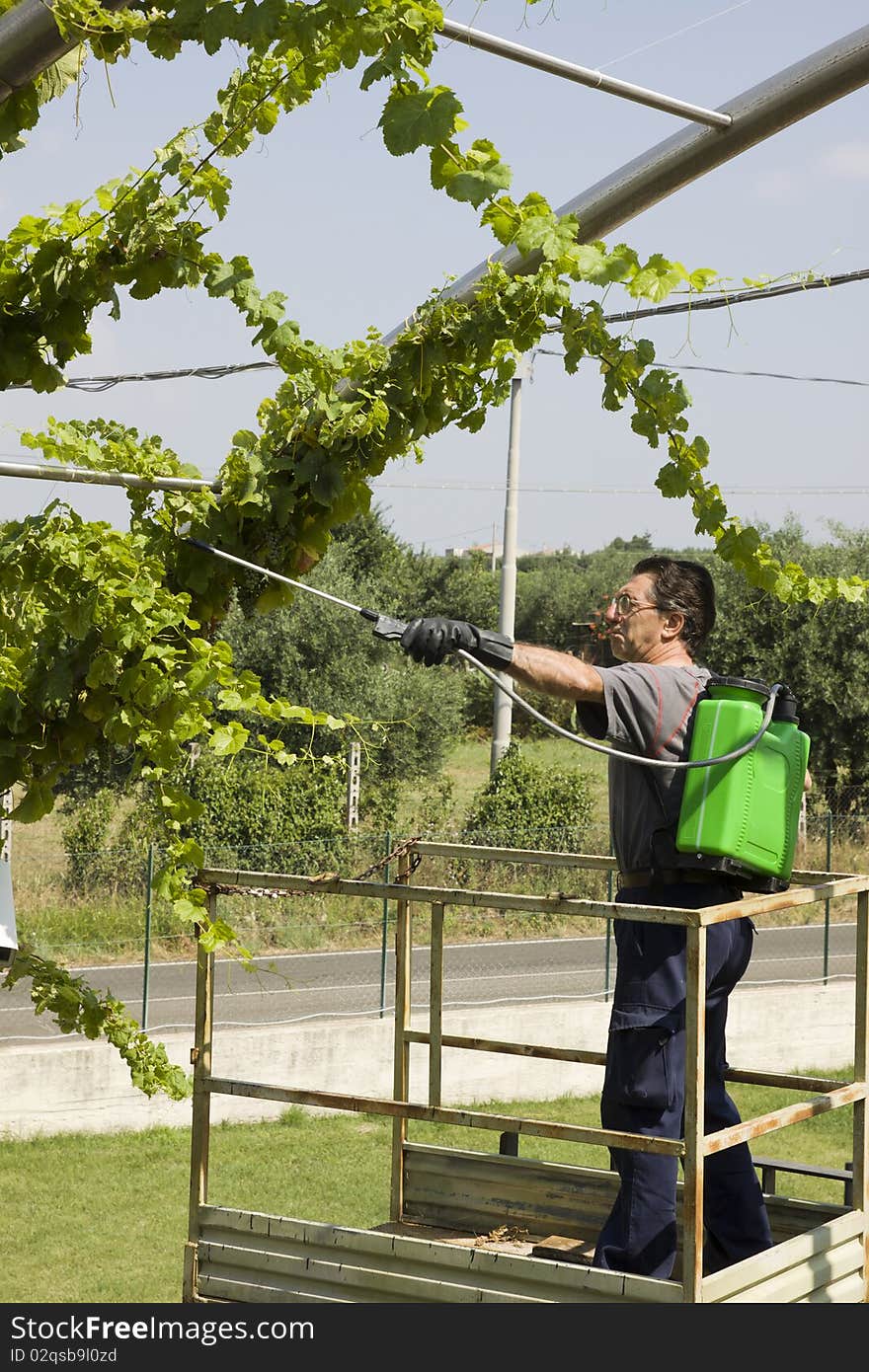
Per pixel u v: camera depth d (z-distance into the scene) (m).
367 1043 13.73
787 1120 3.69
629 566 51.91
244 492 3.66
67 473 3.37
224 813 19.09
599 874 20.92
